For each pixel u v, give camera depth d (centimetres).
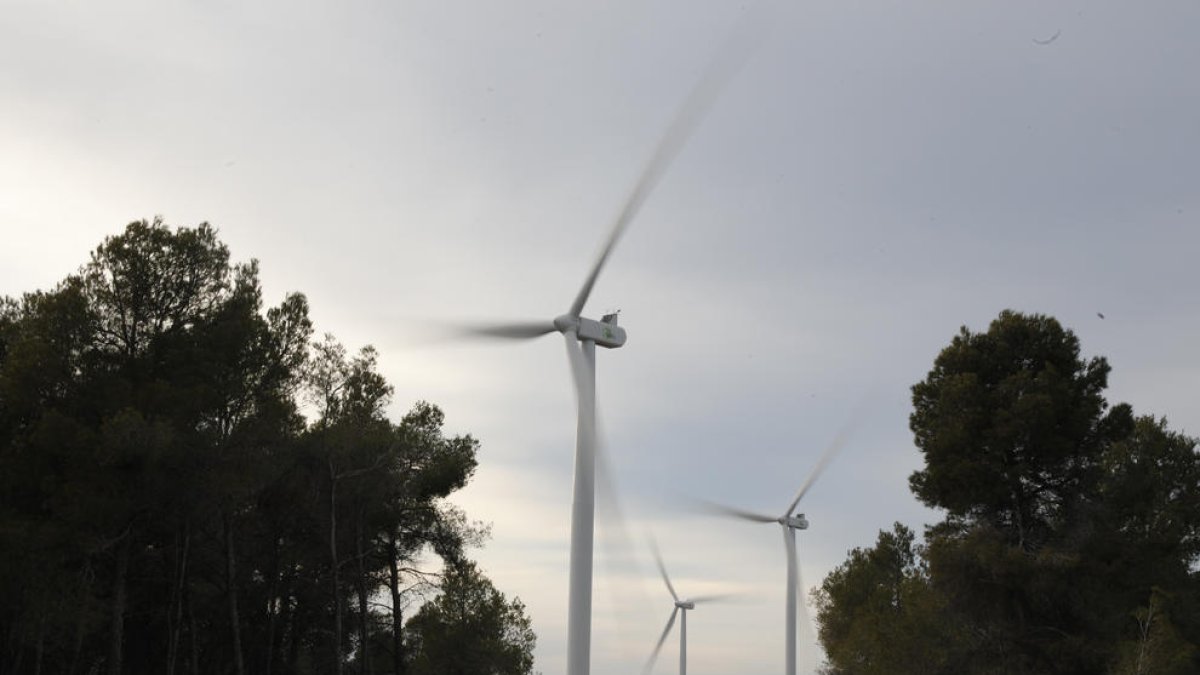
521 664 4359
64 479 3070
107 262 3316
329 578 4259
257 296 3553
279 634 4359
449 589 4328
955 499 3372
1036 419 3244
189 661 4109
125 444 2962
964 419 3394
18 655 3322
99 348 3278
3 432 3189
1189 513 3803
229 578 3666
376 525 4312
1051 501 3403
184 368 3234
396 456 4119
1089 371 3494
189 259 3359
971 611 3241
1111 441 3362
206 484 3216
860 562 5069
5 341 3481
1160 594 3162
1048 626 3194
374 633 4531
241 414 3509
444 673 4184
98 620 3216
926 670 3195
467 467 4422
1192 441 4044
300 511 4084
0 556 2936
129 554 3597
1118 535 3200
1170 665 2906
